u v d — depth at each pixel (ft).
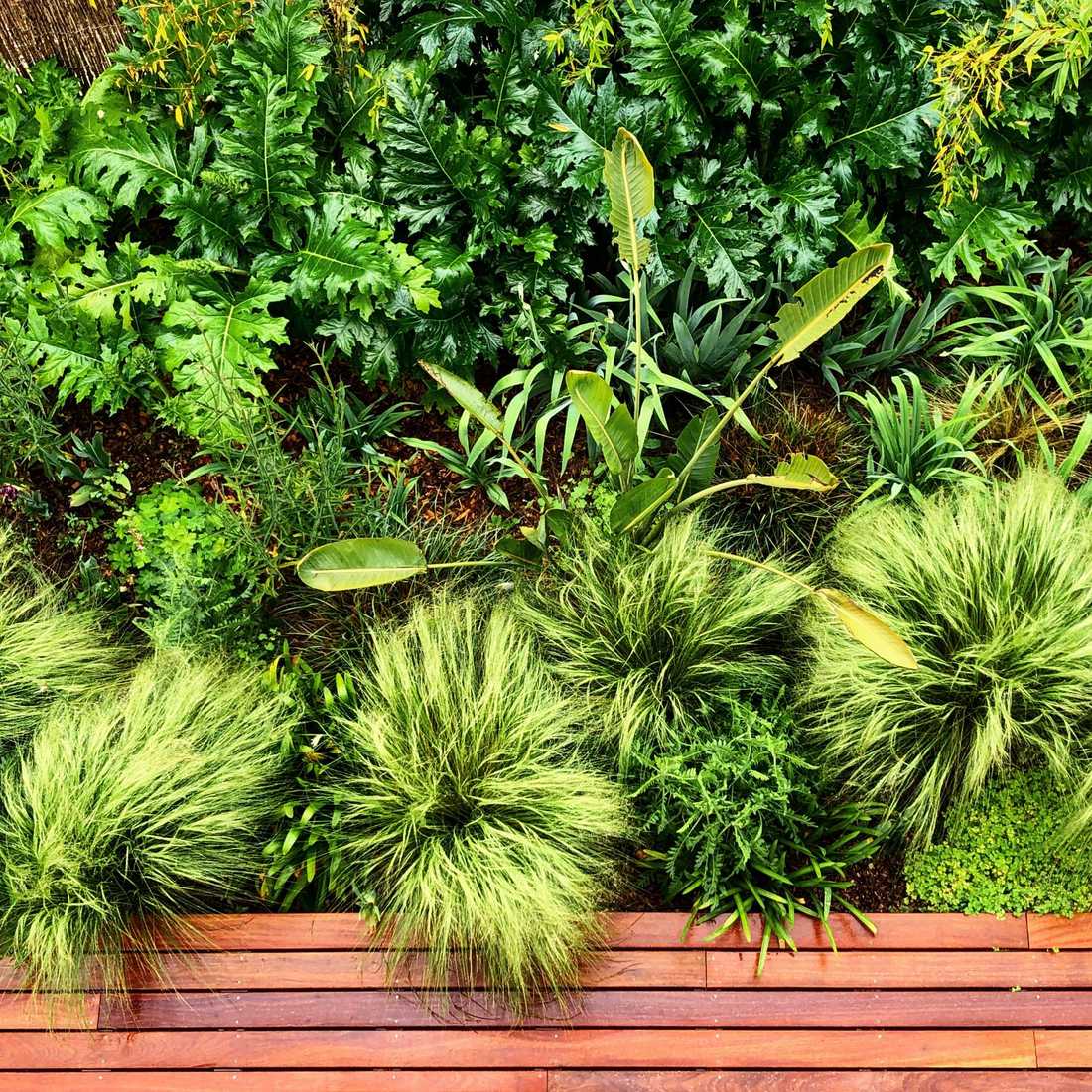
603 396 9.45
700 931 9.84
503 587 11.27
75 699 10.57
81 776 9.82
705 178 11.71
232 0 11.28
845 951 9.81
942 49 12.03
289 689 10.53
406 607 11.28
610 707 10.41
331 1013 9.57
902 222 12.76
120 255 11.51
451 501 12.00
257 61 11.34
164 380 11.92
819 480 9.45
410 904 9.50
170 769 9.72
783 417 11.90
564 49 11.82
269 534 10.78
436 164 11.46
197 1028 9.50
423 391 12.37
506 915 9.10
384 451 12.18
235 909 10.09
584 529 11.22
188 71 11.64
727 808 9.70
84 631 10.72
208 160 11.93
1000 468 12.10
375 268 10.96
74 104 11.75
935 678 10.05
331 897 10.24
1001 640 9.97
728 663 10.64
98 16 11.98
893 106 11.80
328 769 10.44
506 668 10.36
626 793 10.15
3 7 11.71
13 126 11.79
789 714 10.55
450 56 11.73
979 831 10.18
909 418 11.50
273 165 11.32
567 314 12.22
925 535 10.75
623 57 11.84
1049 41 11.05
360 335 11.49
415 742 9.76
